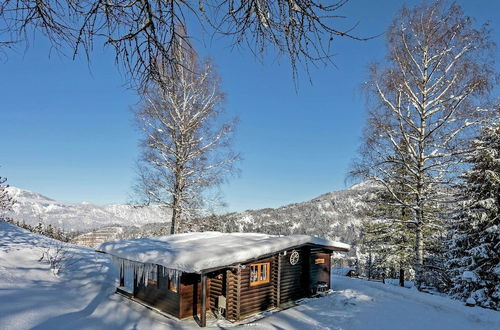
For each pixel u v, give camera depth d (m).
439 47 12.83
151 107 15.30
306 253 12.49
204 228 16.38
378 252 19.23
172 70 2.40
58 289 10.74
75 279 12.44
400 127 13.30
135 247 10.80
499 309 13.34
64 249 16.09
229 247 10.00
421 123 13.44
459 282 16.30
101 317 8.78
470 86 11.94
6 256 12.52
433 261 17.67
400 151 13.36
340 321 9.56
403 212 17.95
